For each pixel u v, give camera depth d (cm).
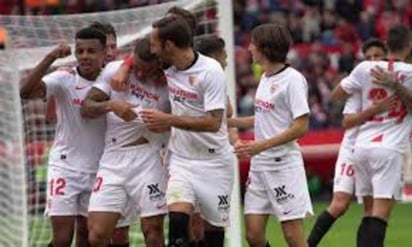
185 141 1845
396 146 2088
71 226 1961
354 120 2117
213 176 1855
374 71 2078
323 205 4181
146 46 1852
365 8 6019
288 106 1883
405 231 3309
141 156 1892
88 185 1964
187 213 1822
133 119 1862
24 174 2439
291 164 1912
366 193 2167
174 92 1827
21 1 5394
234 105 2425
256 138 1939
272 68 1892
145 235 1905
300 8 5909
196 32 2170
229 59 2420
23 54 2327
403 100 2080
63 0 5378
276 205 1917
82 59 1906
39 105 2758
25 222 2403
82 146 1961
